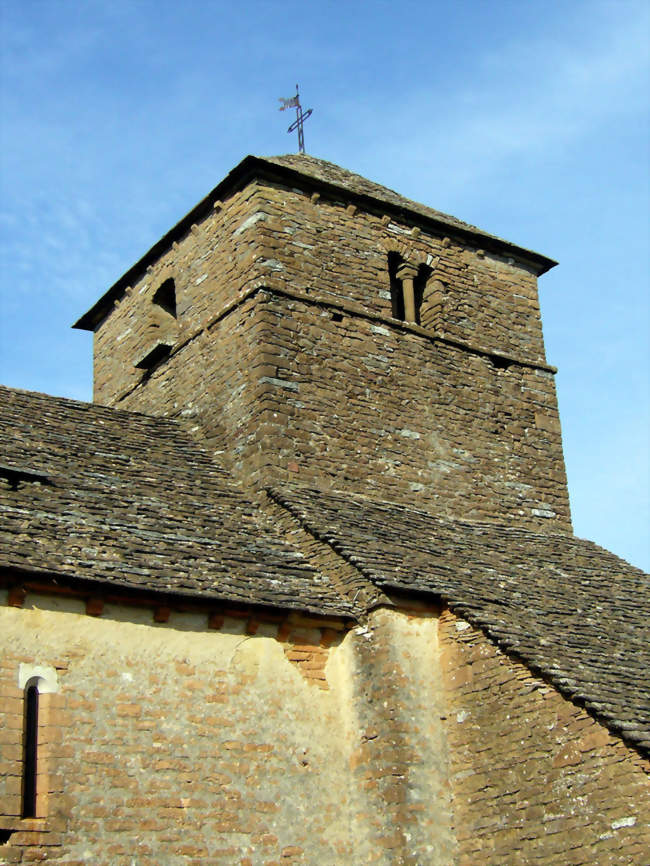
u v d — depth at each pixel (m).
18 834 11.66
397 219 21.39
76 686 12.66
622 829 12.56
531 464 21.08
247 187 20.03
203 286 20.44
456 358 21.03
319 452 18.38
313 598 14.62
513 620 14.95
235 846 13.03
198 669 13.57
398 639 14.53
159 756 12.91
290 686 14.22
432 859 13.65
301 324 19.19
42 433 16.81
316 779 13.95
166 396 20.53
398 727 14.05
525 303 22.64
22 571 12.45
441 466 19.78
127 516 14.80
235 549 15.08
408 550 16.28
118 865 12.18
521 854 13.38
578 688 13.40
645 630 16.41
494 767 13.91
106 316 23.41
